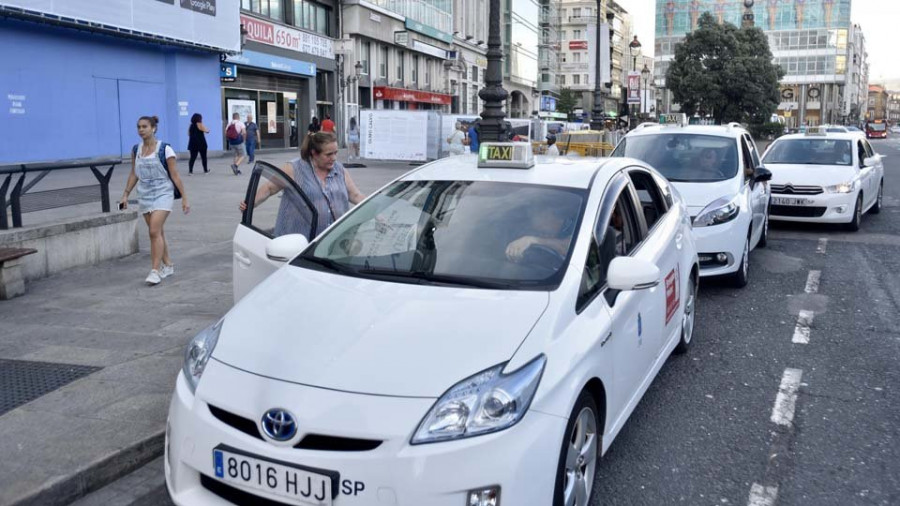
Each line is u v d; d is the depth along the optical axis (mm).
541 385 3029
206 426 3037
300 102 36281
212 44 27031
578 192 4328
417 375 2959
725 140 9273
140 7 23328
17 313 6672
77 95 22125
